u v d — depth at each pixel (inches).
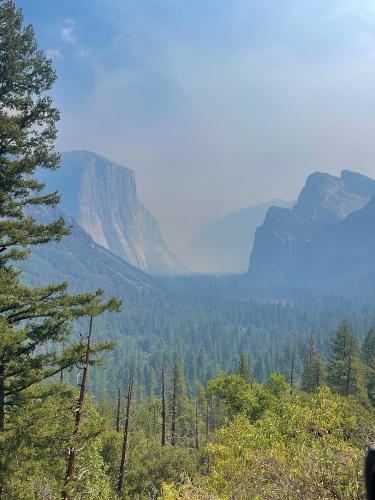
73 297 757.3
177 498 525.3
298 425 599.8
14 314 753.6
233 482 527.2
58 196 806.5
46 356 760.3
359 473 377.4
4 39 749.9
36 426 689.0
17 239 727.7
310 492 388.5
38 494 638.5
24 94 789.2
